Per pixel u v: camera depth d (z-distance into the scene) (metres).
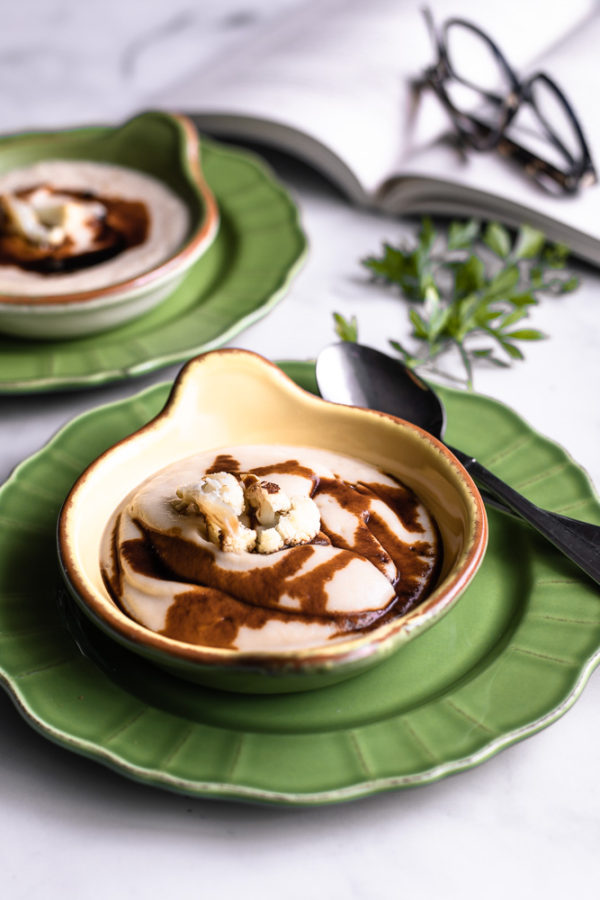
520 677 0.59
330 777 0.56
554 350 0.82
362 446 0.66
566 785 0.59
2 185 0.90
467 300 0.82
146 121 0.90
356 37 1.01
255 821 0.58
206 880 0.57
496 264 0.89
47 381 0.75
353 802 0.59
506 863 0.57
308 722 0.59
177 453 0.67
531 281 0.87
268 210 0.89
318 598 0.59
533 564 0.64
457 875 0.57
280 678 0.56
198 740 0.58
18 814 0.59
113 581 0.61
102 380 0.75
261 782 0.56
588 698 0.62
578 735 0.61
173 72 1.16
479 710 0.58
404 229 0.93
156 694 0.60
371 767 0.56
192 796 0.56
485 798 0.59
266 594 0.59
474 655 0.61
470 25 0.98
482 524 0.60
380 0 1.07
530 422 0.77
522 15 1.05
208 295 0.84
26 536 0.66
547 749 0.60
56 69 1.17
